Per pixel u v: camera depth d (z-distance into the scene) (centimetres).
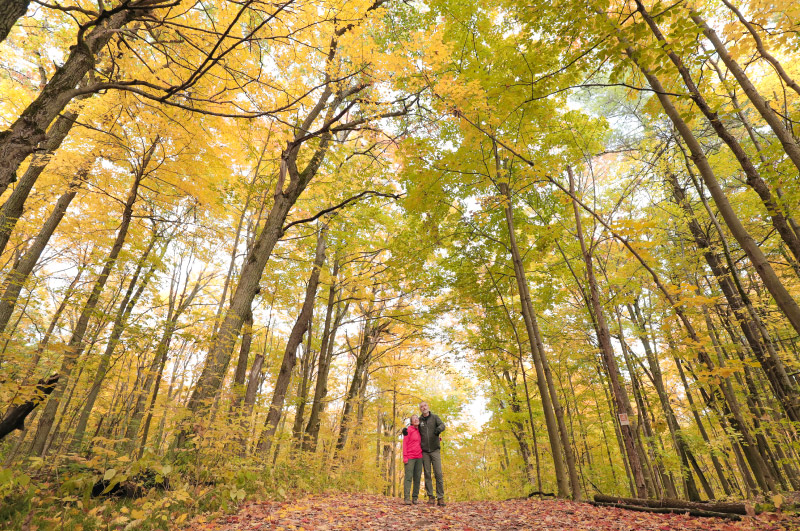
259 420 887
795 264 717
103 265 799
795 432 666
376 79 693
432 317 1183
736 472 1373
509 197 835
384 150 985
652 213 999
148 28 526
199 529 393
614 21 385
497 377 1267
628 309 1163
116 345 742
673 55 391
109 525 369
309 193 1141
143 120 746
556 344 1195
